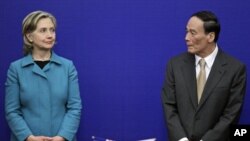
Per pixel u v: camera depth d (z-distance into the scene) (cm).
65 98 459
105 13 528
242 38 527
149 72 534
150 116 539
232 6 525
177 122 438
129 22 529
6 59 531
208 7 525
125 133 541
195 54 454
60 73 462
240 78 440
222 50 496
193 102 438
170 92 453
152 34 530
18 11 525
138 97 537
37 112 450
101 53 532
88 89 538
